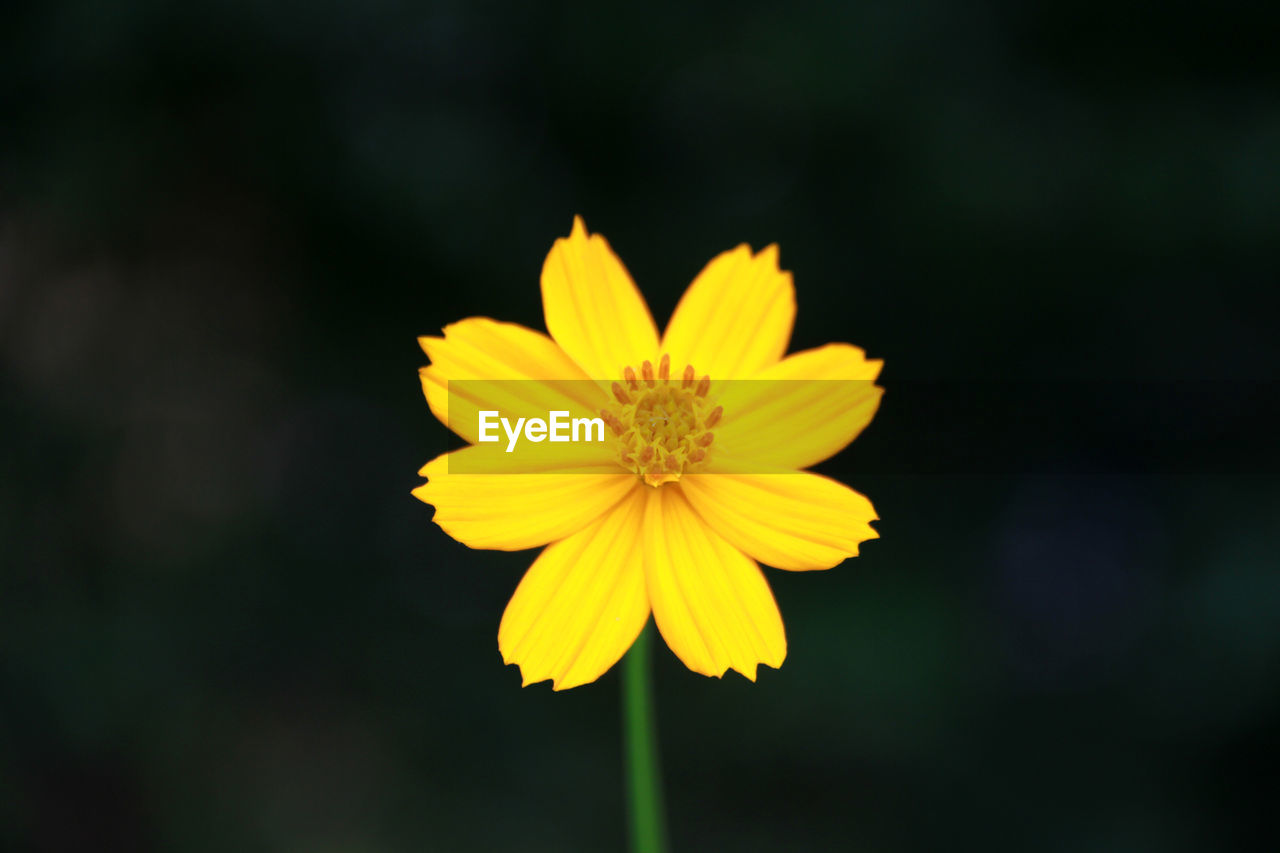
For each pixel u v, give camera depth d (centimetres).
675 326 27
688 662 25
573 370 26
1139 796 40
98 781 39
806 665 41
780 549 25
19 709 39
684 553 25
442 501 25
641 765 25
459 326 26
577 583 25
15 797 38
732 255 27
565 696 42
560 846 39
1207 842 38
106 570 42
